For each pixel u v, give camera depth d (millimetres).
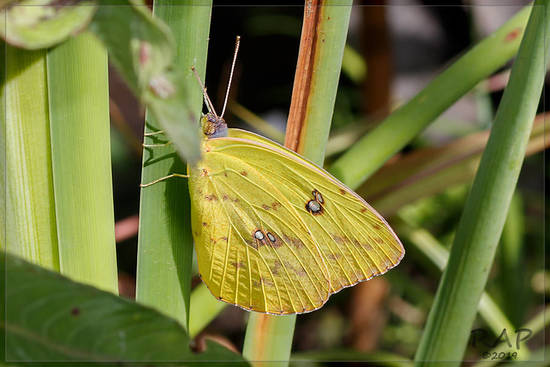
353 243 310
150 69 214
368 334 410
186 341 272
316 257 312
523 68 290
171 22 286
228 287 312
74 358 262
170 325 270
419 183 329
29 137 284
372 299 398
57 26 231
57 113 283
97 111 285
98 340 263
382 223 306
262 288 312
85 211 286
